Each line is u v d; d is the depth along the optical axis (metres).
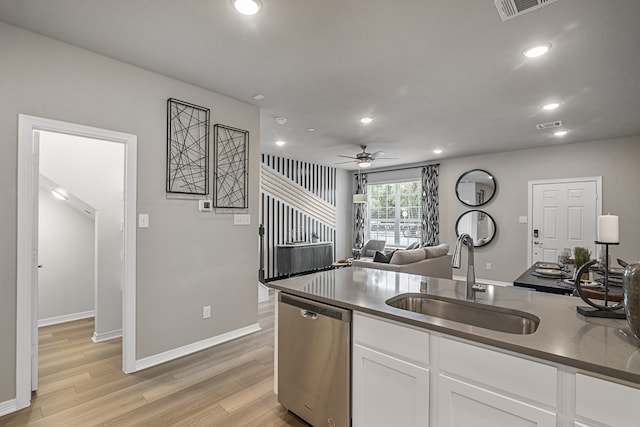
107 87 2.48
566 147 5.36
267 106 3.59
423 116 3.92
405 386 1.46
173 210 2.88
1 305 2.05
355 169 8.41
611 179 4.96
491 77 2.82
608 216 1.46
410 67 2.65
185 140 2.96
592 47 2.30
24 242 2.12
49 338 3.34
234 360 2.85
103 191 3.36
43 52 2.20
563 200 5.38
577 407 1.03
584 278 2.73
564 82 2.90
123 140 2.57
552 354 1.06
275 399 2.26
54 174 3.12
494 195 6.11
